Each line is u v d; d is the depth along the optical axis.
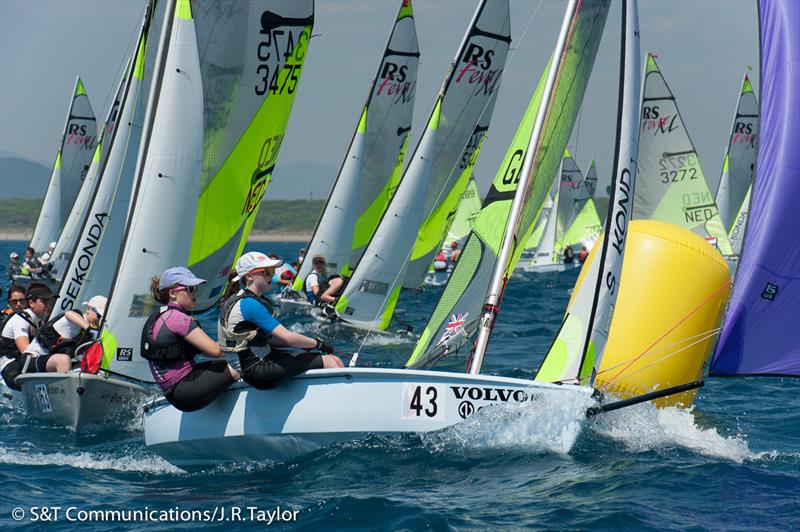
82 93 120.25
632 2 31.39
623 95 31.22
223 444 28.88
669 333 34.97
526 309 89.31
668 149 101.06
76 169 121.12
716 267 35.69
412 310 87.19
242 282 27.83
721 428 34.69
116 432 35.34
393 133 79.44
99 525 23.55
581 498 24.86
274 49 40.78
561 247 176.38
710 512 23.92
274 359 27.83
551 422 28.89
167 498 25.91
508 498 24.84
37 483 27.67
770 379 46.69
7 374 39.28
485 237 35.72
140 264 36.56
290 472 27.72
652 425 32.72
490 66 67.06
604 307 31.08
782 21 28.20
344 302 62.59
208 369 27.70
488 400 28.61
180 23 37.34
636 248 36.06
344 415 28.14
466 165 69.00
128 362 36.22
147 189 36.84
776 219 27.80
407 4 78.12
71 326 39.75
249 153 40.44
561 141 35.50
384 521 23.14
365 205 79.69
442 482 26.22
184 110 37.44
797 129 27.73
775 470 27.86
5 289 111.56
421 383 28.28
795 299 27.78
